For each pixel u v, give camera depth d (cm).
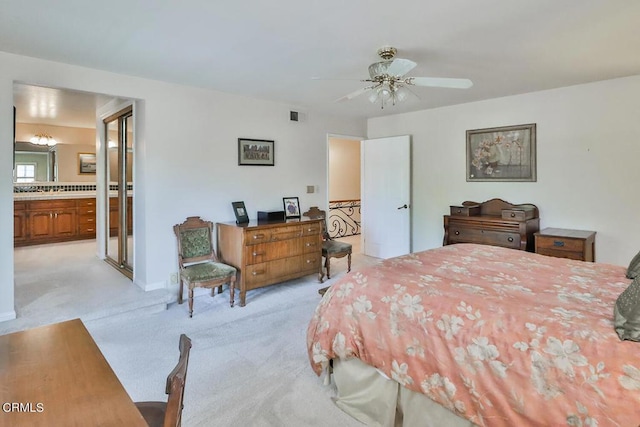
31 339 127
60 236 651
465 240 435
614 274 215
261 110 455
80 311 310
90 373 107
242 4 209
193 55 293
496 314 159
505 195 446
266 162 464
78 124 670
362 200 601
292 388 226
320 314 225
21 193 656
